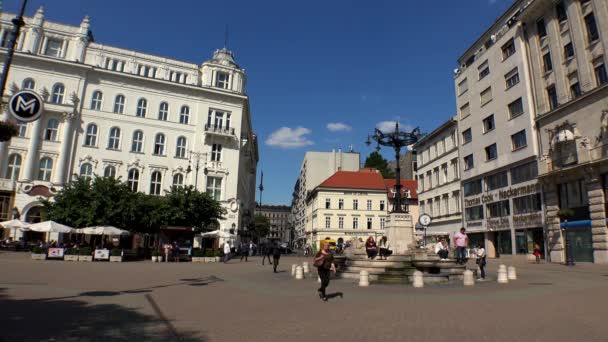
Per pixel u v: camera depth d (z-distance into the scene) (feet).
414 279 42.70
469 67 134.72
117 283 42.78
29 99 30.60
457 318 24.20
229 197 142.00
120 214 97.04
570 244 85.20
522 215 102.47
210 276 55.31
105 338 18.78
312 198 239.50
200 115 143.43
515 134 108.88
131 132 135.03
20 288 35.37
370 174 229.45
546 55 98.43
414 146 181.27
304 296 34.83
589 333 20.03
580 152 81.56
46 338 18.43
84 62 134.62
